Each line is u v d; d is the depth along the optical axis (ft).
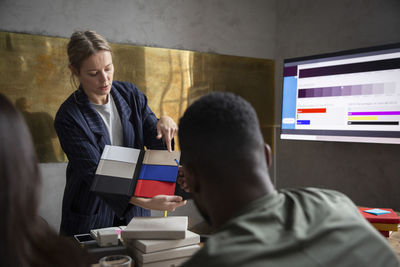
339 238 1.73
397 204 7.25
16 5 7.43
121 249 3.17
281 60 10.43
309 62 7.92
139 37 8.73
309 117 8.00
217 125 1.87
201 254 1.64
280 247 1.62
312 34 9.33
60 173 8.05
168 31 9.08
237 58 10.01
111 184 3.63
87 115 4.82
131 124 5.26
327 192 2.28
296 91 8.25
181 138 2.02
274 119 10.61
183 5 9.25
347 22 8.32
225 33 9.86
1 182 1.26
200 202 2.16
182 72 9.25
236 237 1.69
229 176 1.89
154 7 8.87
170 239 3.11
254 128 1.94
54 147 7.91
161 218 3.51
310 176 9.39
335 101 7.47
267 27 10.45
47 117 7.79
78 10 8.01
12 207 1.28
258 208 1.87
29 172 1.37
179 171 3.66
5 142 1.28
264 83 10.44
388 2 7.32
